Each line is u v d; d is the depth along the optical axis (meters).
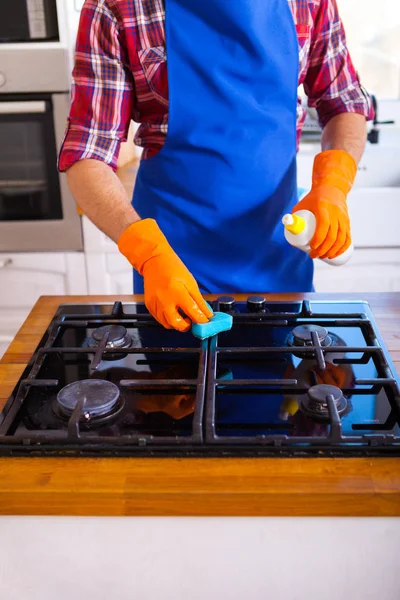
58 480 0.77
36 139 2.20
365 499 0.75
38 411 0.90
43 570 0.82
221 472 0.78
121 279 2.35
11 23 2.08
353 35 2.38
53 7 2.07
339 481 0.76
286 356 1.03
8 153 2.23
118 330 1.09
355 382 0.93
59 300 1.27
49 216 2.29
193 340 1.09
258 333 1.11
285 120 1.32
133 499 0.76
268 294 1.27
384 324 1.14
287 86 1.29
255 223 1.35
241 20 1.19
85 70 1.20
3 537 0.79
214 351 1.01
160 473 0.78
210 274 1.38
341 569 0.80
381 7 2.33
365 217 2.21
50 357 1.04
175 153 1.31
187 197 1.33
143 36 1.19
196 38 1.21
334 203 1.15
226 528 0.78
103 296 1.28
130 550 0.80
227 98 1.24
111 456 0.81
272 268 1.40
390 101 2.44
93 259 2.32
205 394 0.91
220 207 1.32
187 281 1.04
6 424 0.86
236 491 0.75
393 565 0.79
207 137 1.27
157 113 1.29
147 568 0.81
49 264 2.33
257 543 0.79
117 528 0.78
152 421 0.87
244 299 1.26
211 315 1.05
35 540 0.80
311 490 0.75
